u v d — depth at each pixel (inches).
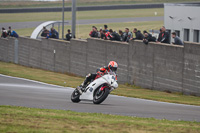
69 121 1060.5
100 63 3708.2
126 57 3358.8
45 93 2128.4
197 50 2554.1
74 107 1507.1
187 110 1630.2
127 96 2252.7
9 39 5511.8
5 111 1206.3
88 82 1792.6
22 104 1526.8
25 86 2586.1
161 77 2942.9
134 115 1349.7
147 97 2239.2
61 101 1731.1
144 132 942.4
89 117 1173.7
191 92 2630.4
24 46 5137.8
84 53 3946.9
